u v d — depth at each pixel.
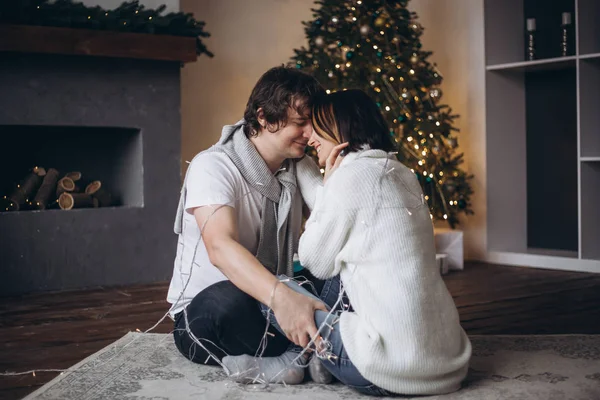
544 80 4.84
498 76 4.79
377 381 1.73
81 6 3.73
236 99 5.04
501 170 4.80
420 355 1.73
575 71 4.68
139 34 3.85
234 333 1.95
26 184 3.88
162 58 3.94
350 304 1.92
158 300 3.42
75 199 3.97
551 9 4.75
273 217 2.13
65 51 3.64
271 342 1.97
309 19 5.37
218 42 4.95
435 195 4.48
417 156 4.36
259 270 1.82
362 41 4.32
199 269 2.11
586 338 2.49
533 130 4.90
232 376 1.92
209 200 1.94
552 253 4.59
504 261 4.60
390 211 1.77
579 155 4.18
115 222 3.90
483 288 3.66
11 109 3.62
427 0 5.05
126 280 3.94
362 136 1.86
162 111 4.04
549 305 3.19
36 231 3.70
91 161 4.27
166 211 4.05
